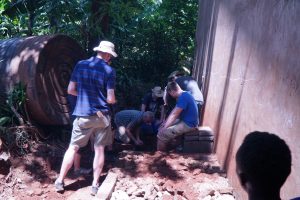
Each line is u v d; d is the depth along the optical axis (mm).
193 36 10477
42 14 8094
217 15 6137
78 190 4551
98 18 7844
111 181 4426
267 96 3361
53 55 5703
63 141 5816
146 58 9961
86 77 4395
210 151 5539
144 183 4422
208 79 6477
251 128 3738
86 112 4355
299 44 2736
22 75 5391
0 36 8195
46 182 4742
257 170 1327
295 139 2746
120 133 6246
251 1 4082
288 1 3012
